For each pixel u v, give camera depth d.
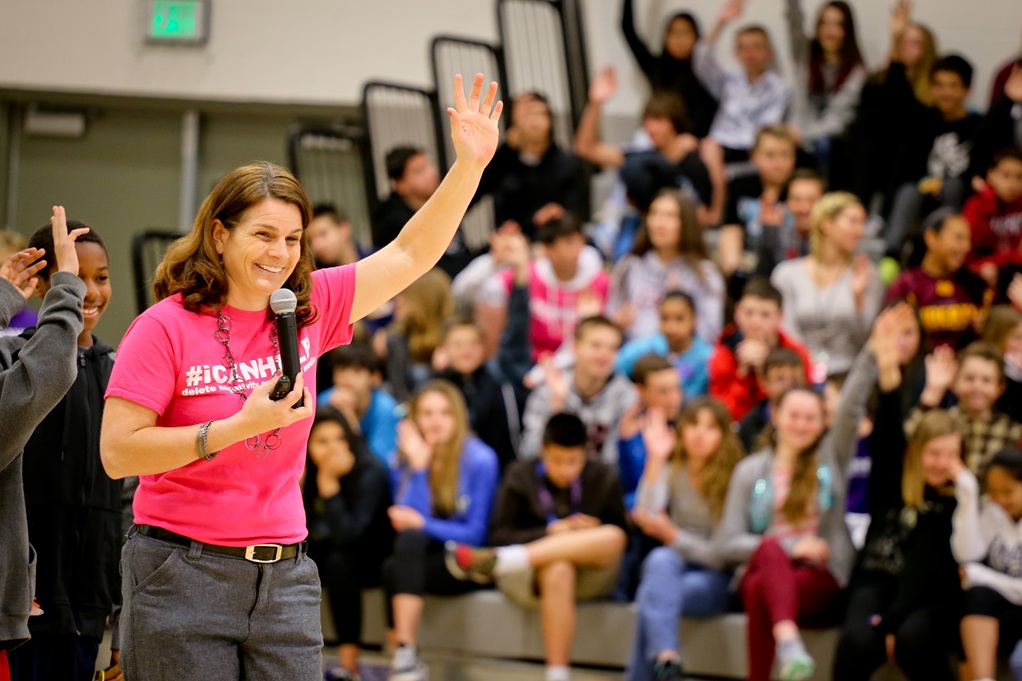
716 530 8.53
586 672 8.62
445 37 13.11
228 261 4.12
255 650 4.20
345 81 13.95
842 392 8.42
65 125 14.18
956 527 7.79
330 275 4.43
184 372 4.07
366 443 9.09
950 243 10.24
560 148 12.56
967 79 12.06
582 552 8.48
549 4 13.84
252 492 4.12
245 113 14.27
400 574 8.60
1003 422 8.78
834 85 12.98
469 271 11.27
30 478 5.34
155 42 13.80
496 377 10.09
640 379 9.27
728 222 11.83
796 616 7.86
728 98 13.21
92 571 5.44
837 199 10.46
